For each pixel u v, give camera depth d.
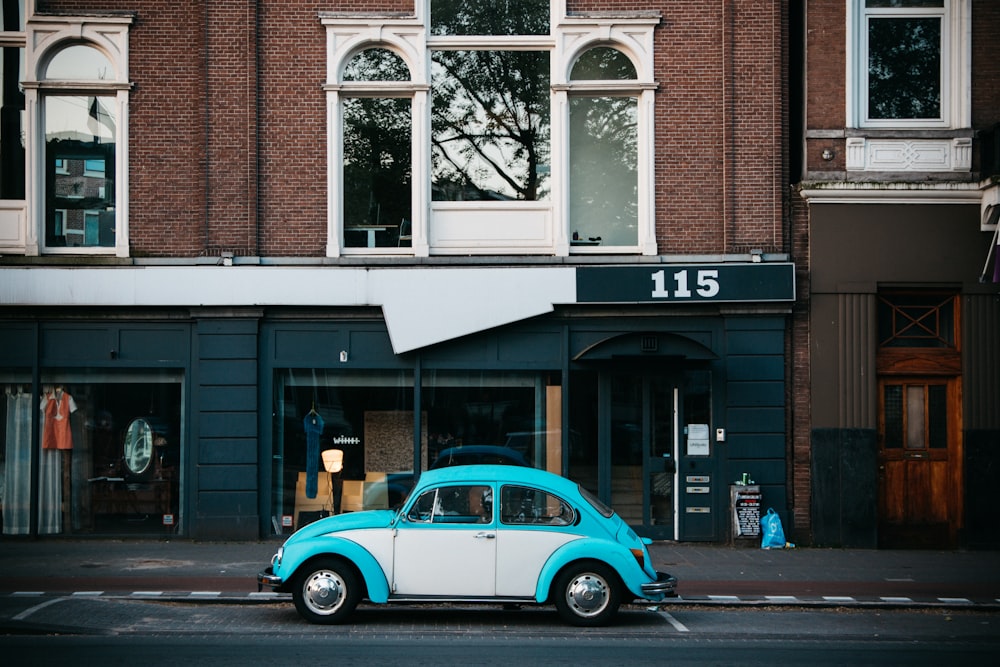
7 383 16.81
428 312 16.62
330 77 16.92
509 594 10.66
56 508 16.78
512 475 10.98
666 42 17.11
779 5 16.98
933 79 17.02
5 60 17.02
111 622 10.83
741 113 16.97
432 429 16.88
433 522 10.74
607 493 16.81
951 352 17.03
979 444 16.70
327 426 16.91
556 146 17.02
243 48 16.84
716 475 16.81
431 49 17.17
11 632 10.42
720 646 10.05
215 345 16.61
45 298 16.48
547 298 16.64
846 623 11.46
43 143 16.95
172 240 16.88
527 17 17.22
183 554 15.29
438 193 17.12
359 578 10.88
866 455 16.73
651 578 10.91
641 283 16.61
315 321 16.83
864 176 16.83
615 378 16.92
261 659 9.18
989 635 10.82
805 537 16.75
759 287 16.58
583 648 9.85
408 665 8.99
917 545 16.91
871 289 16.77
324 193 16.92
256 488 16.62
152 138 16.92
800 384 16.88
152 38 16.97
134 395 16.84
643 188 17.05
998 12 16.92
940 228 16.78
